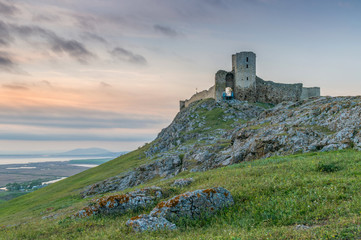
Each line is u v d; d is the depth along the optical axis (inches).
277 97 4377.5
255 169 962.7
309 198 581.6
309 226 466.9
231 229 504.7
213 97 4439.0
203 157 2037.4
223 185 808.3
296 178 756.6
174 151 2915.8
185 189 879.1
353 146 1154.7
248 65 4141.2
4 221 1705.2
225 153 1824.6
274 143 1465.3
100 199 778.2
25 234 663.1
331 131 1402.6
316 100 2133.4
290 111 2070.6
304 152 1289.4
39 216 1459.2
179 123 3900.1
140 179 2390.5
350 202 518.9
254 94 4168.3
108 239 525.7
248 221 545.0
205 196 645.3
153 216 617.0
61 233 631.2
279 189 687.7
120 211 746.8
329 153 1146.0
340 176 741.3
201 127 3481.8
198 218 616.4
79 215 745.0
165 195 840.3
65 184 3139.8
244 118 3627.0
